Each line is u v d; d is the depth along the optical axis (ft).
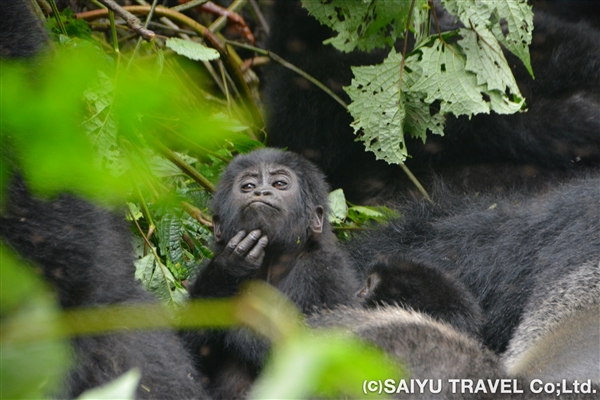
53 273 15.43
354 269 29.86
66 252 15.60
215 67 44.55
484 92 30.55
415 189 36.06
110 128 19.30
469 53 29.91
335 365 6.41
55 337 9.55
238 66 37.93
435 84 29.55
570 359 20.27
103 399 6.37
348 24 30.83
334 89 35.60
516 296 27.48
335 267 25.54
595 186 28.84
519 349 23.47
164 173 29.01
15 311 8.31
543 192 33.22
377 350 17.87
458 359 18.40
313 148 36.42
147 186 26.11
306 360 6.39
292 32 36.81
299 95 36.29
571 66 35.68
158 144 24.59
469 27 30.09
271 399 6.24
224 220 25.25
